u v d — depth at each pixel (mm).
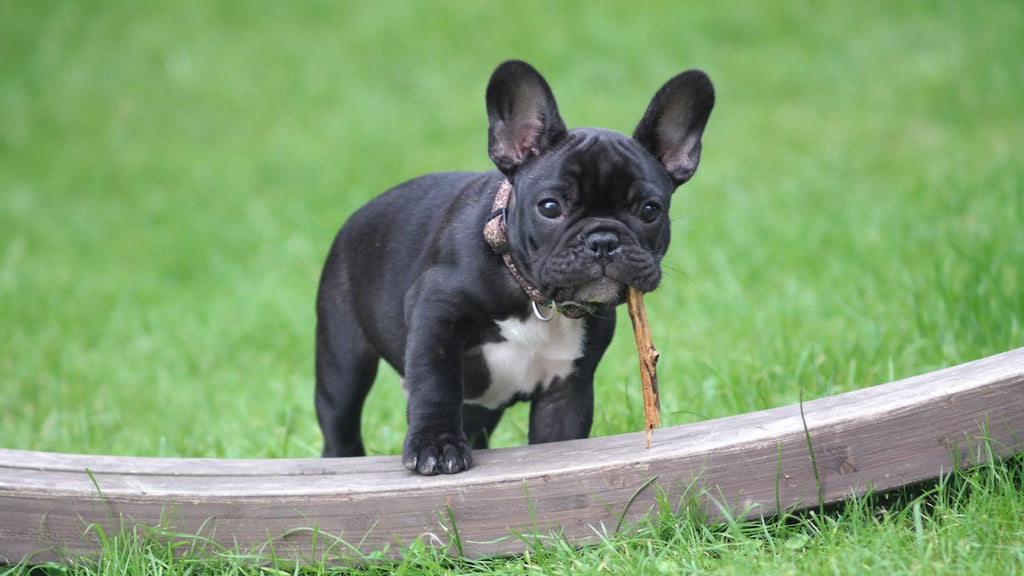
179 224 17078
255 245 16016
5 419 10258
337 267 7637
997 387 5918
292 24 24781
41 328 13125
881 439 5895
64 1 25781
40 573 6055
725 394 8492
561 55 22422
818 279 11820
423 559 5816
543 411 7035
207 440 8898
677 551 5742
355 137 19859
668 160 6699
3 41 24578
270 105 21766
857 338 9320
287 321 12648
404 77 22297
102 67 23609
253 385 10766
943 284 10070
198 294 14336
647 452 5984
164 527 5906
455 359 6426
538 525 5922
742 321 10664
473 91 21469
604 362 10172
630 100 20281
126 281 14984
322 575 5883
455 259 6477
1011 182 13969
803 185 15828
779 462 5895
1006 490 5824
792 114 19516
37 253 16469
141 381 11094
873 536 5629
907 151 17266
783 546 5742
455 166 18156
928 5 23891
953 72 20656
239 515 5918
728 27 23375
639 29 23234
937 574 5211
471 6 24547
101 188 18984
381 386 10133
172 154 20141
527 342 6602
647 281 6141
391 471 6195
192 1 25719
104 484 5992
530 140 6508
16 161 20312
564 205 6199
